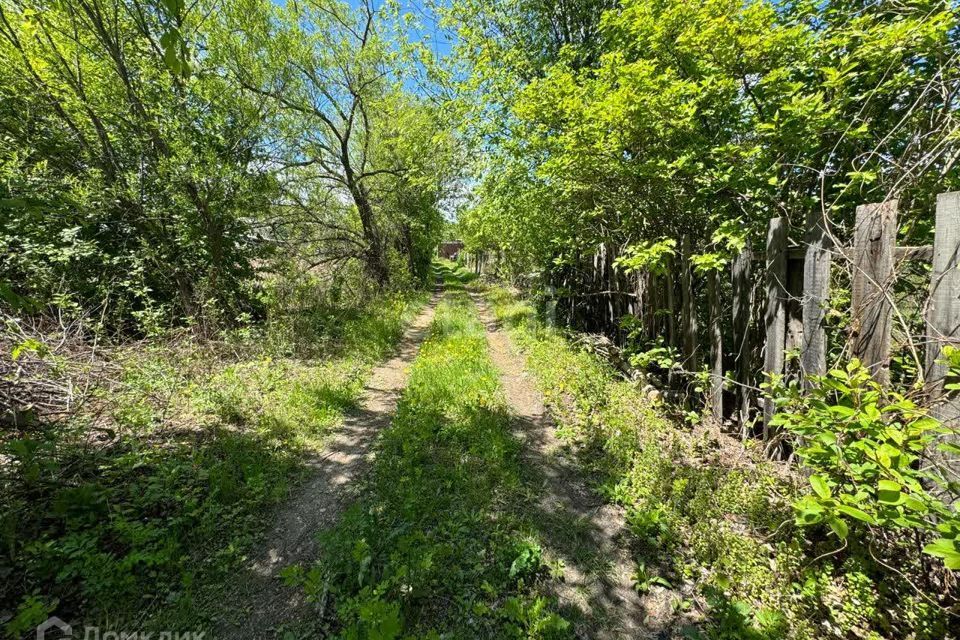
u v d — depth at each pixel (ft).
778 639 5.98
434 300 57.77
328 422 14.73
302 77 38.22
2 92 19.83
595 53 21.79
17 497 8.30
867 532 6.81
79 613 6.69
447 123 30.99
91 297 20.47
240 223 28.07
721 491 8.97
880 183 8.56
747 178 11.05
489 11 26.32
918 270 7.52
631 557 8.27
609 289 21.34
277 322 23.85
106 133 22.76
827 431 5.61
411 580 7.17
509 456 12.12
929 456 5.91
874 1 9.87
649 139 12.90
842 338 8.61
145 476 9.86
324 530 9.18
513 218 25.00
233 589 7.54
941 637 5.51
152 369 15.90
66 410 12.16
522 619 6.58
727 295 13.53
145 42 21.62
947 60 8.14
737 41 9.46
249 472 10.83
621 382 16.94
